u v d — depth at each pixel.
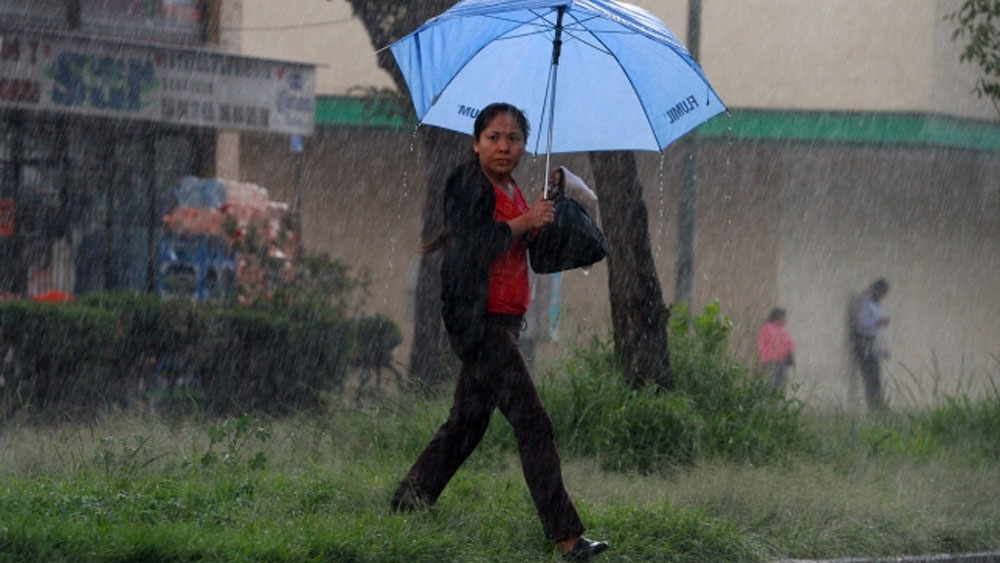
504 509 17.41
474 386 16.38
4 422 26.58
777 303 53.81
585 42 16.67
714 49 53.94
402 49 16.48
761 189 53.84
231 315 32.09
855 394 43.47
